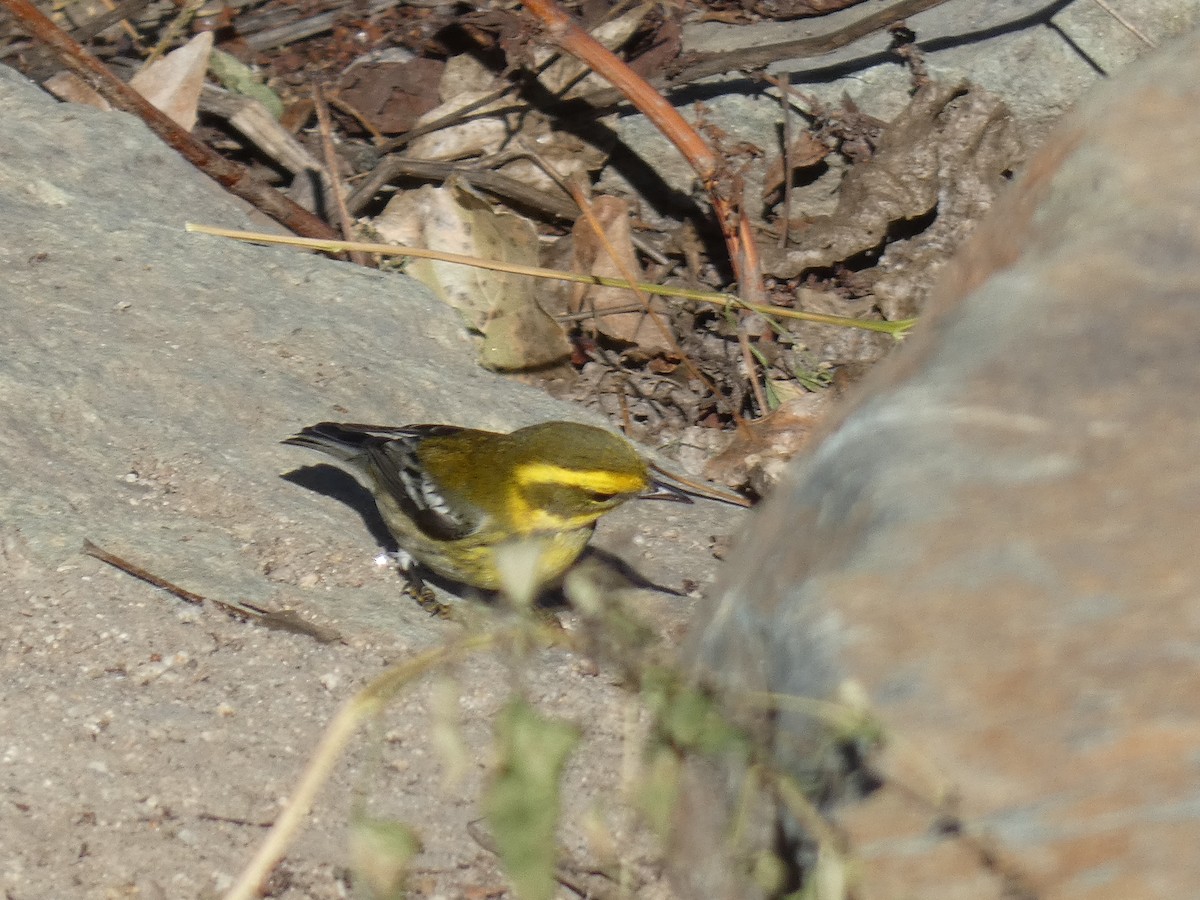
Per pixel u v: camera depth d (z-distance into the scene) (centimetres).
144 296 1355
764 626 659
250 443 1223
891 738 540
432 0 1991
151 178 1534
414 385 1347
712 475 1417
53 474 1119
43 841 805
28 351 1230
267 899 791
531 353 1586
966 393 678
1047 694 554
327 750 592
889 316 1675
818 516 679
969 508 622
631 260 1717
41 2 1944
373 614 1065
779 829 620
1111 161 799
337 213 1753
